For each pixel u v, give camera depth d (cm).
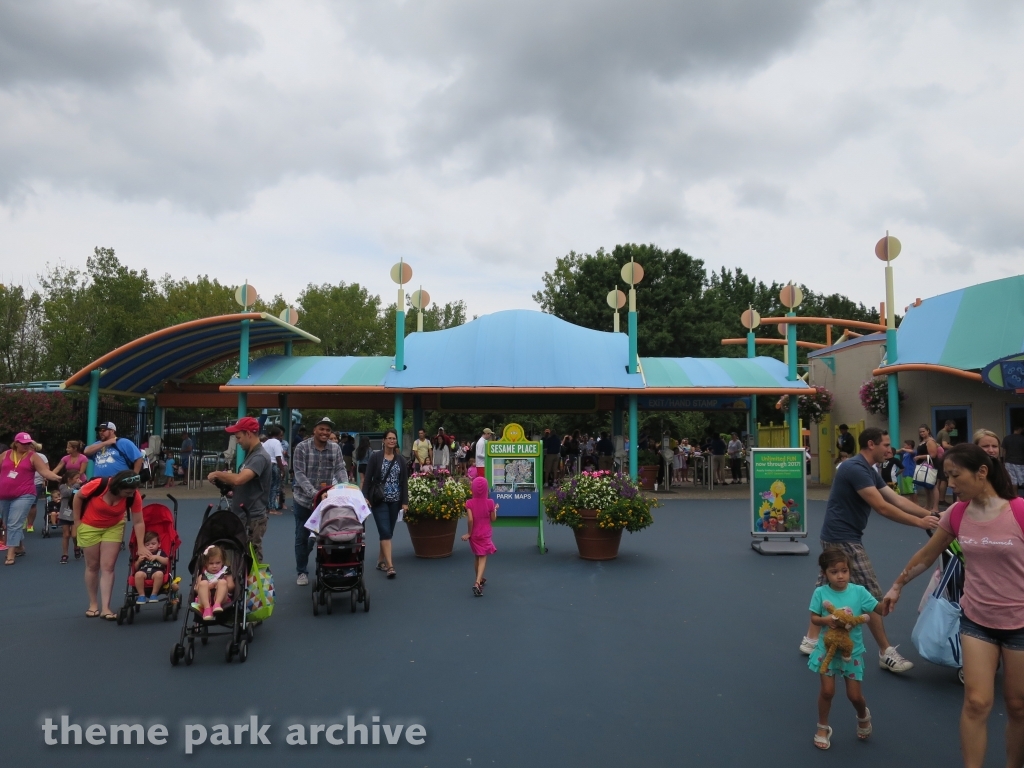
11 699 516
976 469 382
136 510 739
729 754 423
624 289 4334
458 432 4716
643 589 859
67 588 892
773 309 6303
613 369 2180
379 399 2269
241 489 725
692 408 2259
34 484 1091
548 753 424
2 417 2005
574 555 1095
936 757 420
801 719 476
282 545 1197
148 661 600
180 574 945
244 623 616
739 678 554
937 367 1864
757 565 1005
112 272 4466
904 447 1677
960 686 538
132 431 2370
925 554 430
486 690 528
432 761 414
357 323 5669
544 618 730
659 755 421
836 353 2531
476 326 2341
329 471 891
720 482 2552
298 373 2159
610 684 540
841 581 442
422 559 1069
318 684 543
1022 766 369
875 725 466
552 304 4781
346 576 741
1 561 1073
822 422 2622
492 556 1087
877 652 624
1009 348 1819
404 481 960
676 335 4278
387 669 576
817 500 1912
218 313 4759
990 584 370
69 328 4003
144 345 1997
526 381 2106
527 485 1147
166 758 421
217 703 507
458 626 702
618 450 2144
